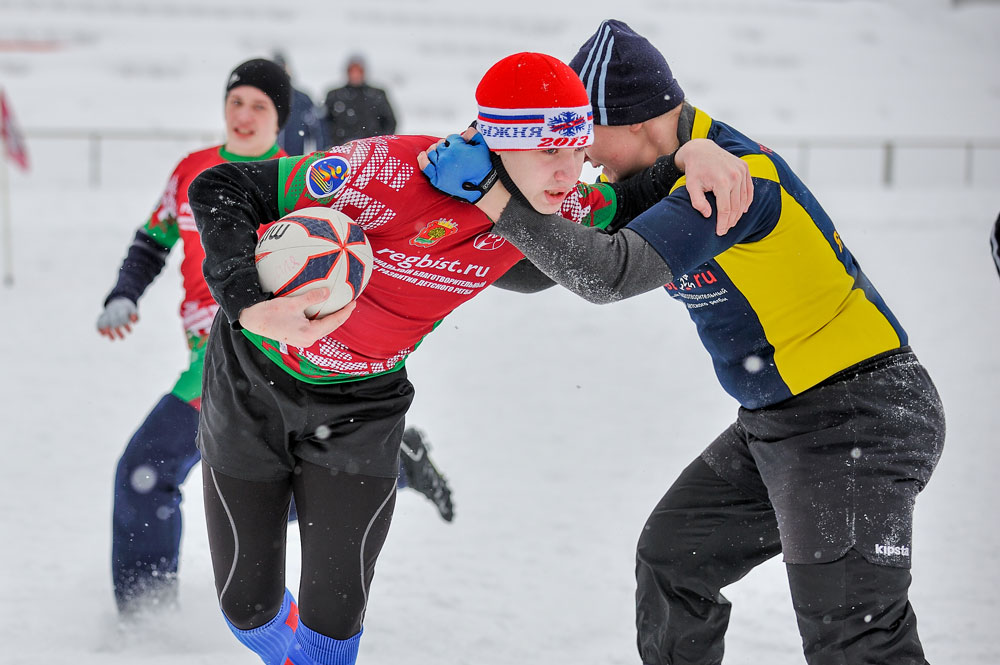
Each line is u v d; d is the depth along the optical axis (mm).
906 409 8547
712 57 107750
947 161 73250
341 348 8711
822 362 8648
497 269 8852
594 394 23391
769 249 8586
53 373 24344
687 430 20703
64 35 103000
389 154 8188
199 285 12305
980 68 110500
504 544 14828
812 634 8352
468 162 7848
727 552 9664
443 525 15602
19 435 19562
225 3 116375
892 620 8156
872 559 8117
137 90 85562
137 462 11656
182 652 11039
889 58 111812
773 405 8914
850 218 50094
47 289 33719
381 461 9094
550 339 29172
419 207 8227
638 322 31609
